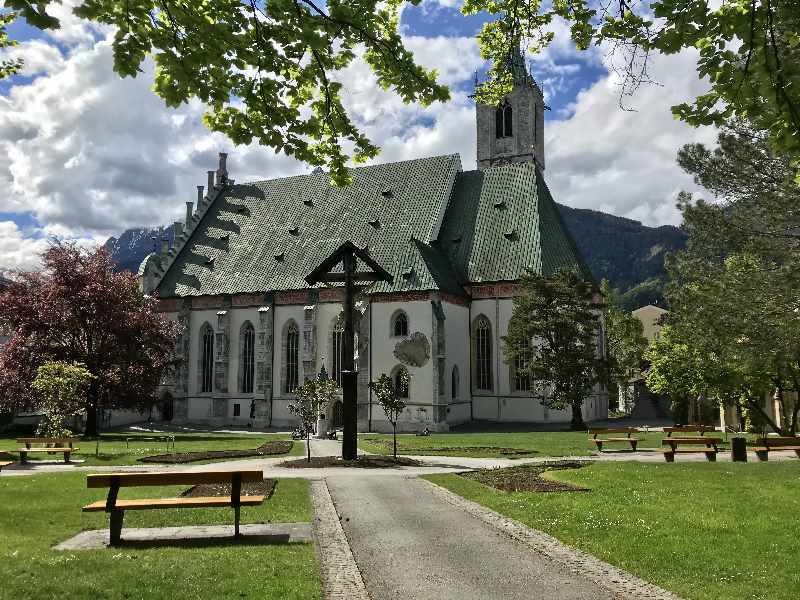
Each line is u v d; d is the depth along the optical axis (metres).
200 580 11.36
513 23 13.12
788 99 8.46
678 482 22.97
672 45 8.77
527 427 68.62
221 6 8.81
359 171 87.56
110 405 62.22
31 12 7.11
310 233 84.69
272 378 79.12
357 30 9.54
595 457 35.19
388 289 70.81
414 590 11.80
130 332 61.62
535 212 76.94
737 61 8.71
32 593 10.33
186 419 84.62
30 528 16.25
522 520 17.53
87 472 28.77
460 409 72.88
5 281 70.75
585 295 62.69
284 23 9.02
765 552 14.03
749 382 45.59
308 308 76.25
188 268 89.56
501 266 75.12
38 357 58.00
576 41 10.95
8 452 37.97
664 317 49.12
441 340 68.06
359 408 70.38
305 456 37.69
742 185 33.69
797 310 31.72
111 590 10.65
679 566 13.19
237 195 95.94
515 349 63.94
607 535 15.68
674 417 70.62
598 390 77.94
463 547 14.85
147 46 8.52
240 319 82.62
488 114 103.56
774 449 31.17
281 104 10.15
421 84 10.59
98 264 61.41
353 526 17.05
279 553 13.65
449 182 81.06
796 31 8.59
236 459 36.19
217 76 9.20
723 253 35.59
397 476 26.89
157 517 17.88
